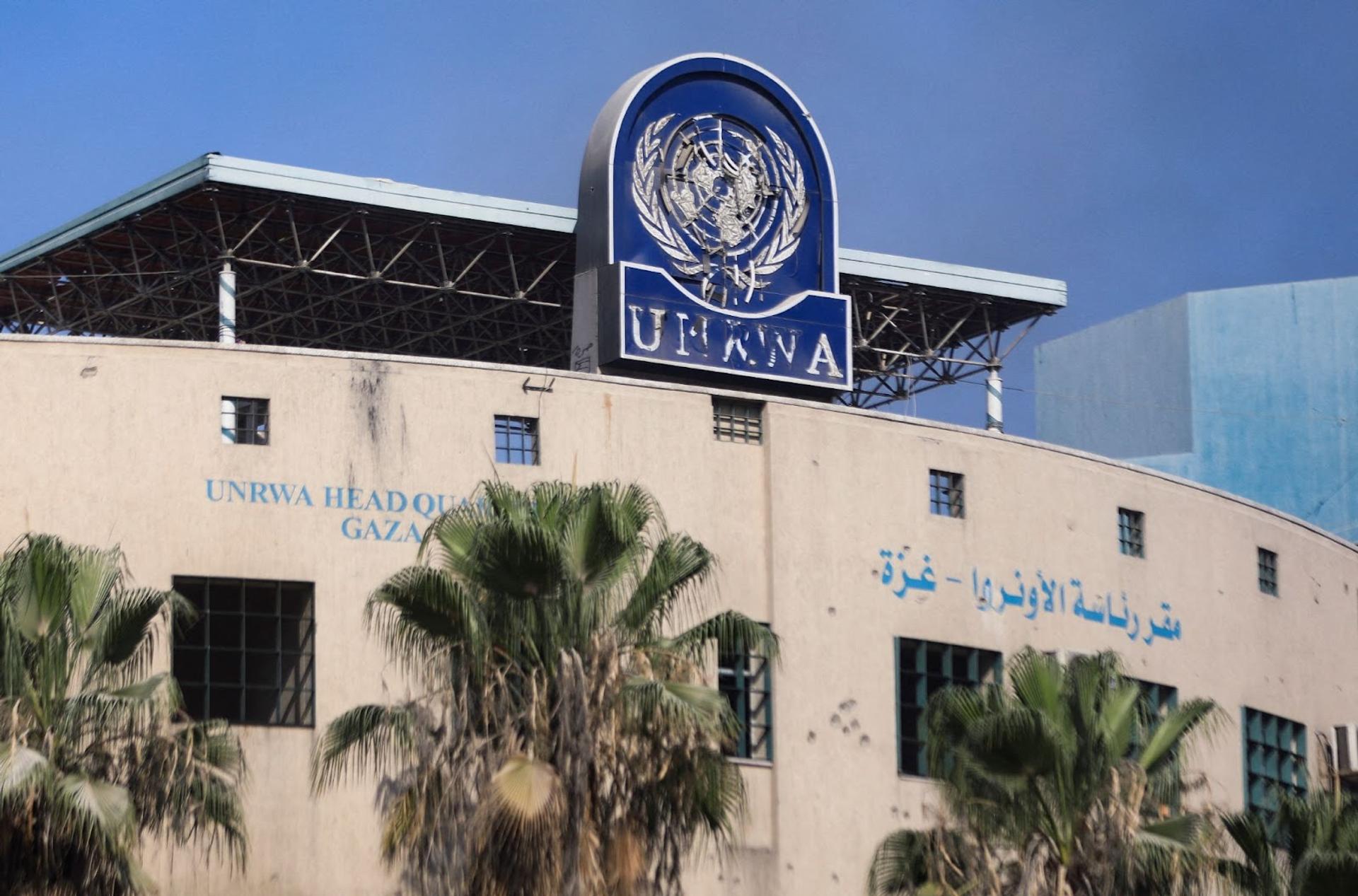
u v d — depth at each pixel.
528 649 37.25
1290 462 71.69
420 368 46.50
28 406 44.31
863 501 50.28
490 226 56.81
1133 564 54.41
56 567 36.25
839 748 48.50
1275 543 58.50
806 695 48.44
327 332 65.00
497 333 64.50
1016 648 51.50
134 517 44.22
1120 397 75.19
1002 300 62.91
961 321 63.19
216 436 45.03
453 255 59.25
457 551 38.44
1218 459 72.31
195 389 45.16
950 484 51.91
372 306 62.56
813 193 56.66
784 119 56.72
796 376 54.62
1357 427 71.38
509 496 38.88
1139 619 54.12
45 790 34.56
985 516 51.94
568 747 36.38
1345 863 40.62
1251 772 55.88
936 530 51.12
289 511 44.97
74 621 36.84
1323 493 71.12
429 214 55.84
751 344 54.22
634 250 53.75
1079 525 53.50
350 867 43.31
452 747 37.72
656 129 54.84
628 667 37.59
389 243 58.50
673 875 38.03
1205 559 56.19
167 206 54.97
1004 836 39.41
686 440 48.56
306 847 43.31
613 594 38.44
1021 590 52.03
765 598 48.62
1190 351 73.31
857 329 63.66
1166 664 54.41
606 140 54.09
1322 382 72.12
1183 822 39.31
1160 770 41.16
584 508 37.78
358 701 44.28
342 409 45.78
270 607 44.56
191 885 42.41
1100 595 53.44
